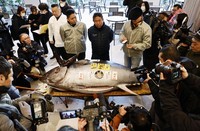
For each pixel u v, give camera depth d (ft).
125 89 7.16
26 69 10.15
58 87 7.32
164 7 25.12
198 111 4.37
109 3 27.02
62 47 12.21
